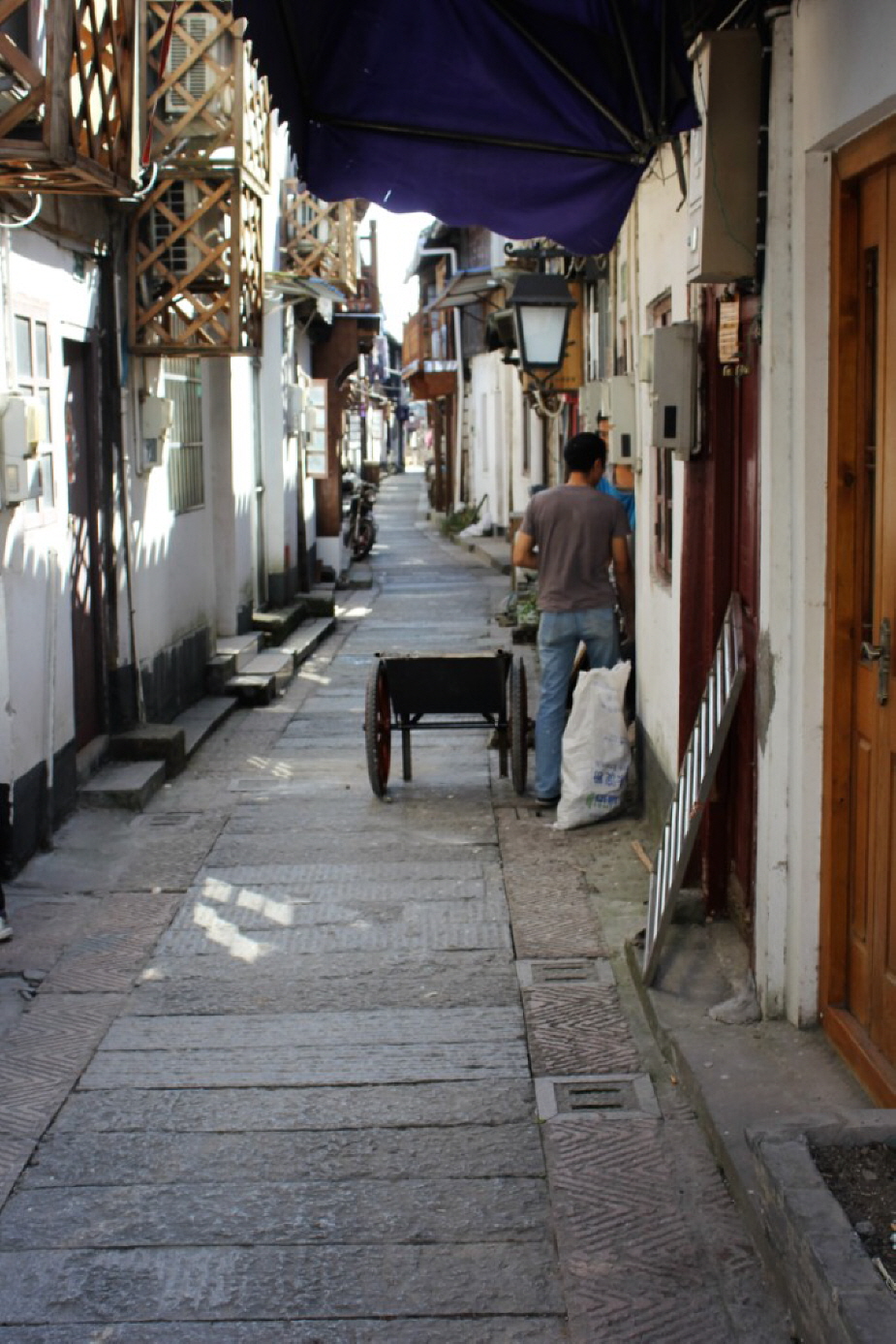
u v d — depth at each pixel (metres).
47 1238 3.68
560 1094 4.43
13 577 6.56
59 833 7.34
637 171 5.32
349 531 22.47
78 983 5.42
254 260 9.52
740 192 4.28
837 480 4.09
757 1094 4.10
